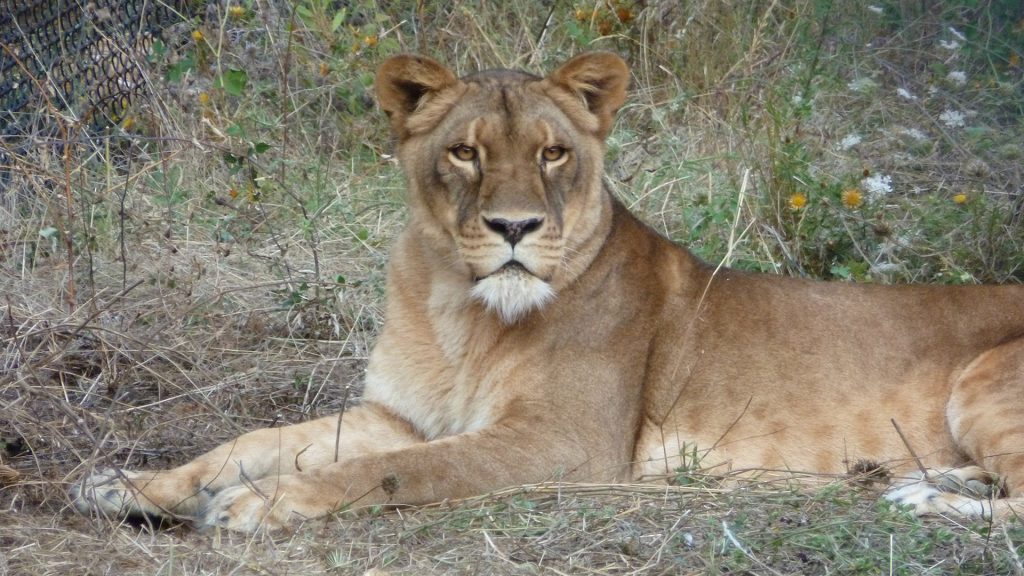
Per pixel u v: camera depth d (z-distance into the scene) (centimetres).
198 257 1162
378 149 1411
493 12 1523
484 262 772
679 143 1351
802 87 1415
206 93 1352
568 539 694
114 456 832
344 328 1090
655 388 849
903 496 769
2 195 1223
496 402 813
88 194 1192
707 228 1195
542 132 788
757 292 878
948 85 1498
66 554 662
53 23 1362
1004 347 845
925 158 1380
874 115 1451
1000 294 883
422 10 1440
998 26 1598
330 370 1012
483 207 770
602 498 764
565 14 1505
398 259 862
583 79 816
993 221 1186
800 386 853
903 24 1606
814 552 679
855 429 850
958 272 1141
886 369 859
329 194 1292
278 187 1288
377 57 1423
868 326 868
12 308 996
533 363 809
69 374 948
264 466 808
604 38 1462
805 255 1180
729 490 777
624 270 844
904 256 1194
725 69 1462
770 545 682
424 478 751
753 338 861
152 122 1359
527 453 784
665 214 1262
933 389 855
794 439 848
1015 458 808
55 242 1128
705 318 863
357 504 732
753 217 1153
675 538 693
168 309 1039
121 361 976
